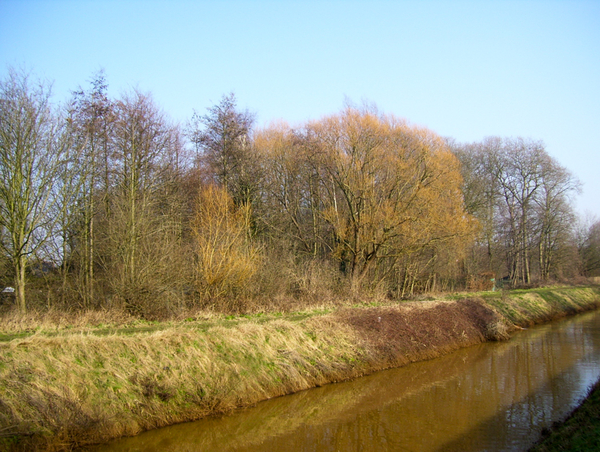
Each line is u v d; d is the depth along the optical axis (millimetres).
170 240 20891
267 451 10570
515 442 11250
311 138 29891
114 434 10258
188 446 10609
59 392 10094
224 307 19047
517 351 22047
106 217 21203
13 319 14594
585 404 13359
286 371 14406
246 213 23219
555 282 46906
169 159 26672
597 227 58312
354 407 13703
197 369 12664
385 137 28359
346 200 30312
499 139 47062
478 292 35906
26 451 9000
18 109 17797
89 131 22156
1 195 17406
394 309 21344
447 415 13195
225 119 31297
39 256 19359
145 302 17562
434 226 27094
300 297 22484
